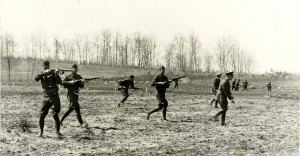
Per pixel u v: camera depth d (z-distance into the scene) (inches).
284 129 565.0
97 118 657.0
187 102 1091.9
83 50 4685.0
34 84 2277.3
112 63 4704.7
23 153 378.3
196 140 469.4
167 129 551.8
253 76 3956.7
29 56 4539.9
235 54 4672.7
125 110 802.2
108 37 4672.7
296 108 938.1
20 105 844.6
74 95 543.2
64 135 482.9
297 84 3196.4
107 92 1520.7
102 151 398.0
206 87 2706.7
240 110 872.3
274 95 1605.6
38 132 496.7
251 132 537.3
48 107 465.7
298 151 406.0
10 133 477.7
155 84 631.8
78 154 381.1
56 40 4566.9
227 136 501.4
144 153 392.5
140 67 4480.8
